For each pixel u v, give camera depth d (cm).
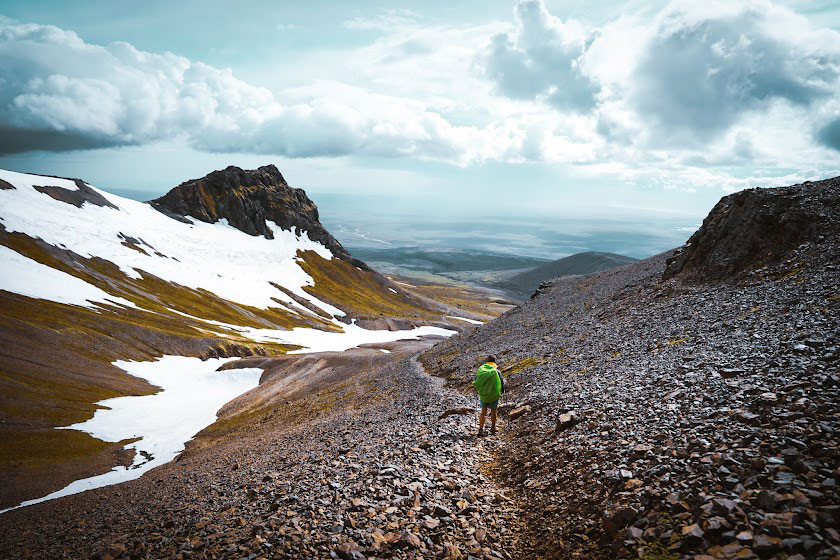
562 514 1014
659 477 946
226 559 964
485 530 1028
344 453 2033
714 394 1309
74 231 17662
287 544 972
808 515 646
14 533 2502
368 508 1131
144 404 8850
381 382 6206
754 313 2361
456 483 1298
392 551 933
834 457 770
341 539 973
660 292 4009
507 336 5759
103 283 15000
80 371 9356
